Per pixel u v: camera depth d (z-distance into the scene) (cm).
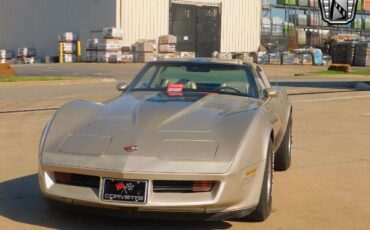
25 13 6066
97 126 577
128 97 690
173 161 509
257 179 547
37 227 563
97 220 588
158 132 551
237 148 529
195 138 540
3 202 646
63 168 525
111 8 4978
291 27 6594
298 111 1600
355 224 602
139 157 513
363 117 1500
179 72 754
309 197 705
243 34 5812
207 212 511
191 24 5475
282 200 688
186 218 515
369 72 4103
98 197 514
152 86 735
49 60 5269
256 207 566
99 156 522
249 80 729
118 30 4841
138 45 4909
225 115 597
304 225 593
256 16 5878
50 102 1764
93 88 2366
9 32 6366
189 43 5469
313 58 5659
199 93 697
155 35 5231
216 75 738
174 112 599
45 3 5741
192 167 505
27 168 820
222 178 505
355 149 1041
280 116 725
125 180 507
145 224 579
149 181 504
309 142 1105
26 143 1030
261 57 5394
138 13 5103
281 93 820
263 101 701
